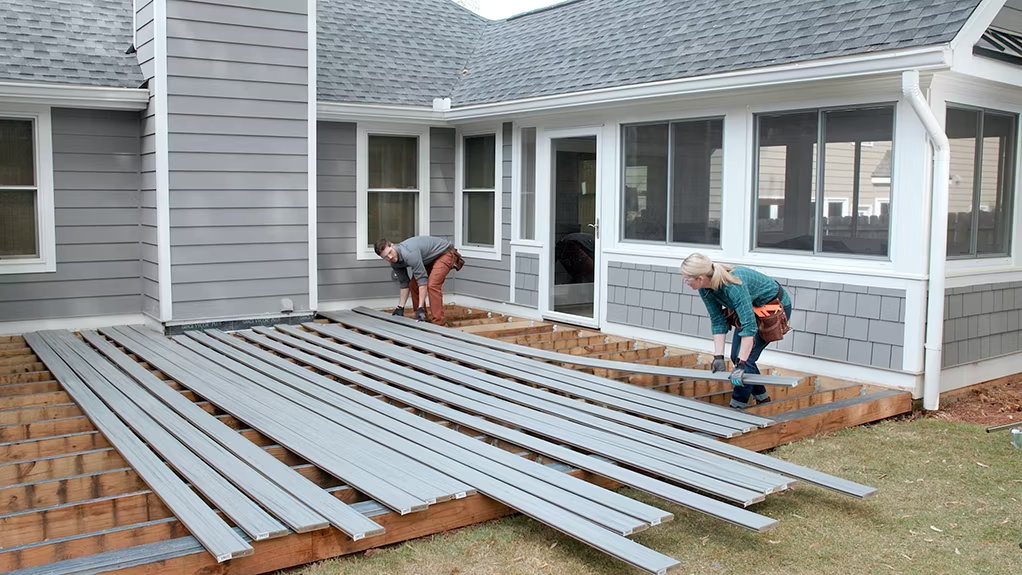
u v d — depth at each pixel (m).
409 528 3.84
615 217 8.84
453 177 11.16
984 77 6.23
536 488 4.04
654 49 8.44
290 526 3.51
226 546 3.26
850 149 6.74
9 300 8.47
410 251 8.74
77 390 5.86
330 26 11.27
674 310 8.21
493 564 3.65
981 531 4.13
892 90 6.39
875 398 6.18
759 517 3.74
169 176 8.36
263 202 8.90
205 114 8.48
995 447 5.50
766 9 7.87
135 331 8.59
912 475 4.94
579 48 9.73
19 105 8.34
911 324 6.42
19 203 8.53
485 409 5.52
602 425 5.17
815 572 3.66
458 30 12.53
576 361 7.11
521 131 10.02
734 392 5.88
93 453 4.40
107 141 8.84
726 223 7.67
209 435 4.82
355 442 4.71
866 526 4.18
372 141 10.51
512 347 7.69
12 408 5.59
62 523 3.59
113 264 8.99
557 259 9.76
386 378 6.39
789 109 7.10
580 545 3.84
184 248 8.50
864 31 6.49
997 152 7.10
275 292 9.08
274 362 6.94
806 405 6.09
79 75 8.33
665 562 3.29
